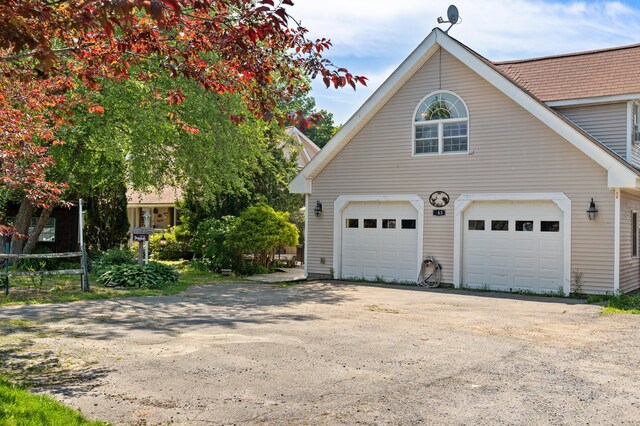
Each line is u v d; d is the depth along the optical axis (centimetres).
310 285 1744
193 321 1031
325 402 585
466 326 1029
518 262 1603
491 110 1642
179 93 750
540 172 1562
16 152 805
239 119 692
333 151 1892
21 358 739
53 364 712
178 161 1848
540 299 1454
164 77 1577
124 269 1578
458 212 1686
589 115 1658
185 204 2581
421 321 1076
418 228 1753
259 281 1836
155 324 995
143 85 1538
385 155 1819
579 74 1778
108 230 2367
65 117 1245
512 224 1616
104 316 1074
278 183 2608
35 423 480
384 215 1831
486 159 1648
